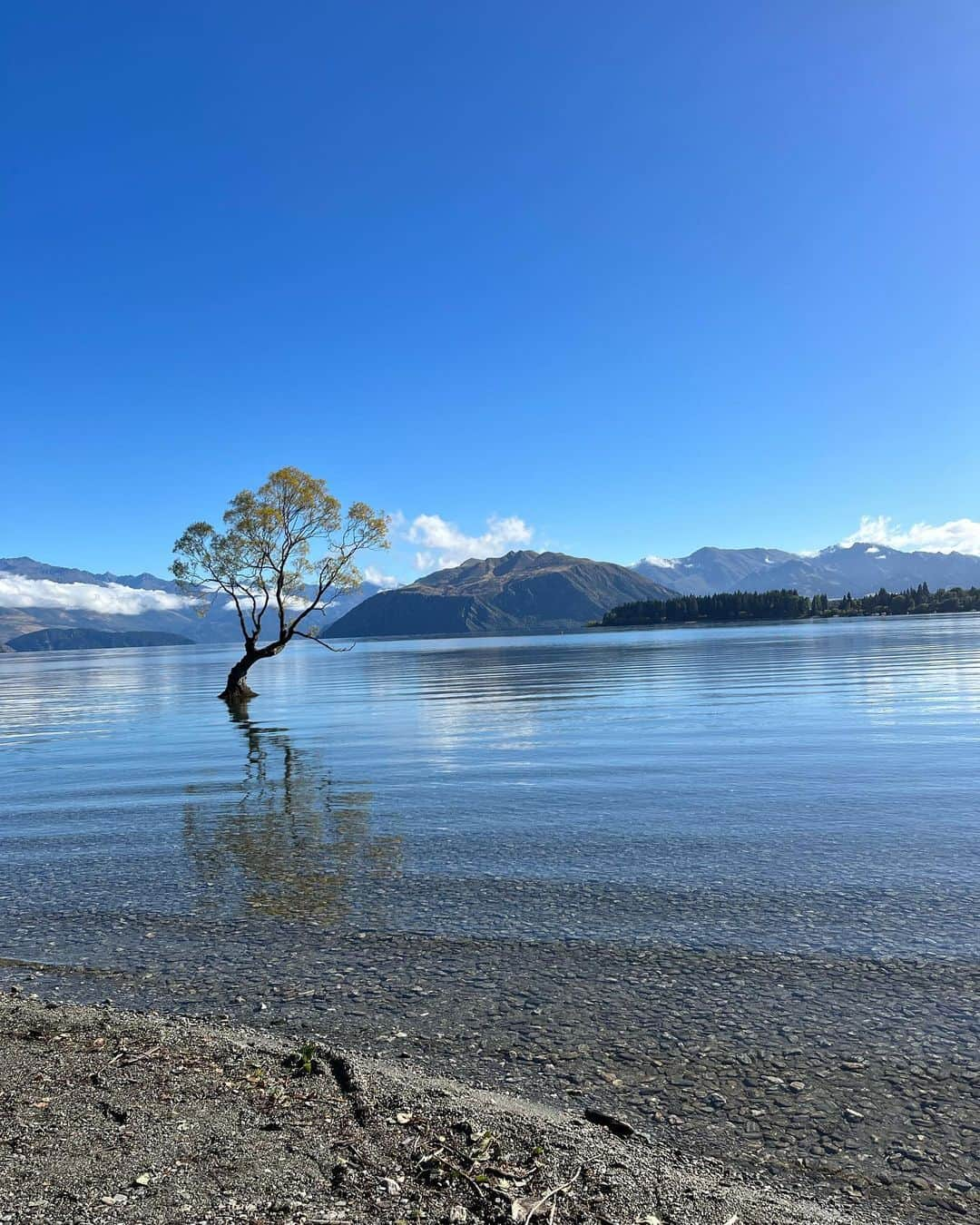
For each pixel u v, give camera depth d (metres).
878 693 39.00
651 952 8.81
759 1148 5.40
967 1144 5.42
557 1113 5.82
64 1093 6.09
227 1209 4.50
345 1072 6.41
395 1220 4.45
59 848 14.46
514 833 14.37
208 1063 6.63
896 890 10.52
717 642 137.62
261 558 54.25
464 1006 7.67
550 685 54.88
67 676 114.56
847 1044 6.76
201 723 38.38
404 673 83.19
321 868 12.53
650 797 17.05
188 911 10.74
